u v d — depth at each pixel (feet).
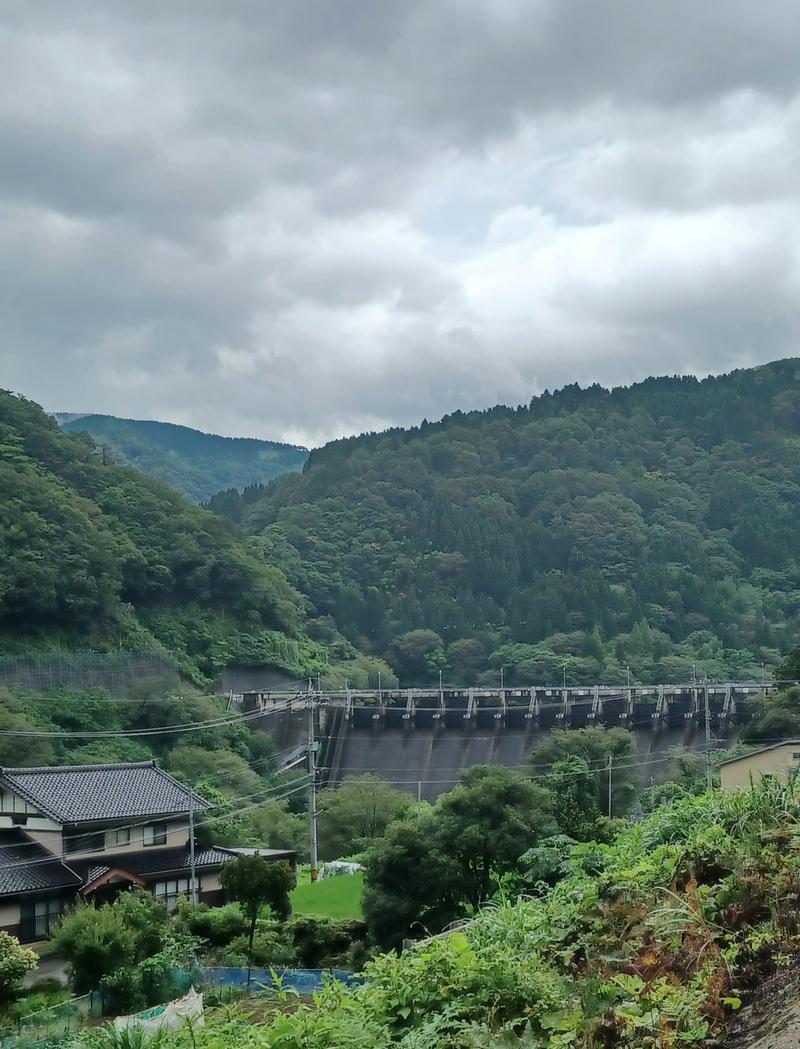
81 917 87.04
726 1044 16.46
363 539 570.46
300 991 72.74
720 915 20.61
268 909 111.34
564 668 388.57
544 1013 18.21
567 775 145.07
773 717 177.47
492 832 90.33
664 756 254.06
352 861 170.60
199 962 88.02
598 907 22.67
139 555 374.22
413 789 276.82
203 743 290.35
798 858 21.33
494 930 24.41
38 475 389.39
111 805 131.34
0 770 128.88
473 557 538.47
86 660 320.50
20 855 124.36
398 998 20.24
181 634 370.73
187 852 136.67
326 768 287.48
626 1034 16.60
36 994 88.33
